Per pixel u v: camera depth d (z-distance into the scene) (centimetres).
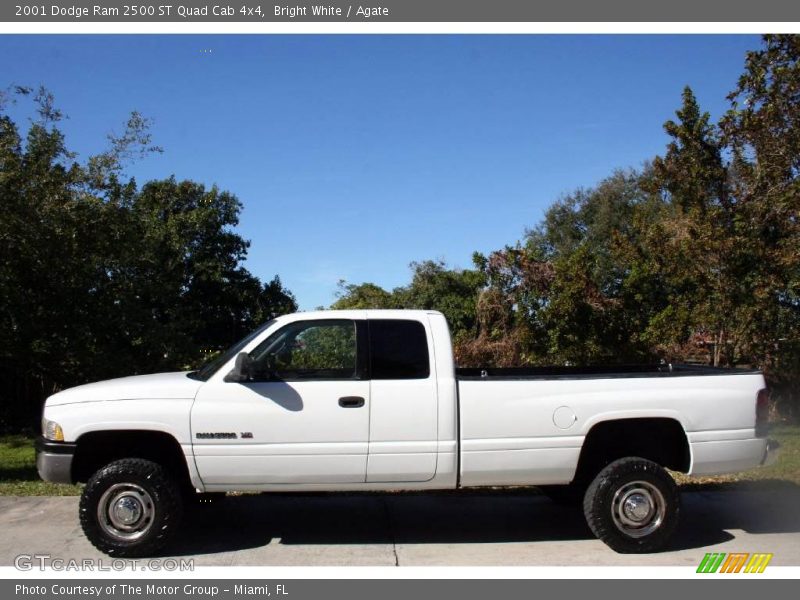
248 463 582
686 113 1269
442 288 2033
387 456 588
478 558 596
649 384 614
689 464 616
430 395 593
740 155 1228
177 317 1712
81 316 1060
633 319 1291
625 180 3020
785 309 1248
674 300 1257
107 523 582
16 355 1023
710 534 666
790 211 1154
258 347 610
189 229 2272
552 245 3253
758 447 624
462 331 1439
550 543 639
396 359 602
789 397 1336
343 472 587
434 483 597
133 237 1142
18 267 974
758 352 1232
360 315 618
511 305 1295
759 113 1178
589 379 612
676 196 1335
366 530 680
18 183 940
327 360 621
